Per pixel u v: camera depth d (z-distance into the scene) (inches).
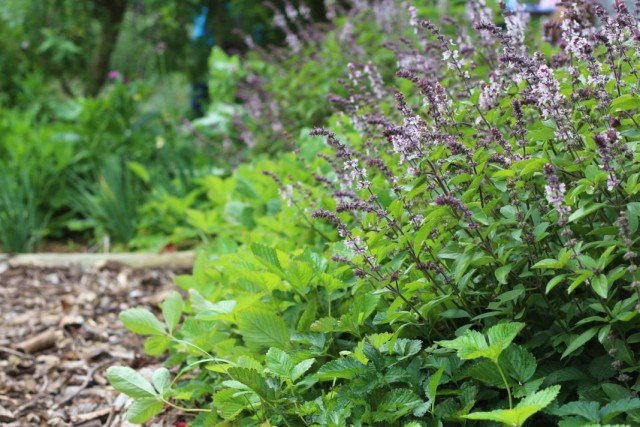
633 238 80.0
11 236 228.8
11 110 309.3
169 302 116.8
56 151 252.7
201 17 394.0
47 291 189.2
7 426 123.0
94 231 246.7
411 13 121.6
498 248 83.0
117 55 403.9
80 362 143.6
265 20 362.9
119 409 125.3
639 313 74.4
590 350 85.7
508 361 79.4
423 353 89.1
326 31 245.0
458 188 88.7
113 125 268.4
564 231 74.8
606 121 83.9
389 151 113.7
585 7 102.1
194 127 272.5
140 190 249.0
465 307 87.0
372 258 88.1
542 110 85.8
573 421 72.5
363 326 98.1
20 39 349.7
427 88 90.1
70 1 370.0
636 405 69.2
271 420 91.0
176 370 134.0
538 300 85.7
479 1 124.1
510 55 88.0
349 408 82.7
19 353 148.1
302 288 102.8
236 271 110.3
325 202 126.7
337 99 120.4
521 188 88.0
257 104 214.4
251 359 94.6
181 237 217.5
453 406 80.6
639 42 84.9
